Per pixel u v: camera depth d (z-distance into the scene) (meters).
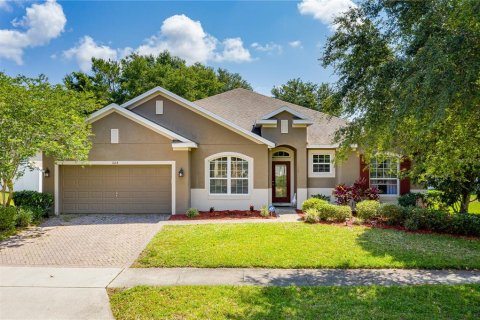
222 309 5.95
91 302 6.39
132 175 16.34
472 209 18.59
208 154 17.14
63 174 16.22
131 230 12.54
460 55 5.75
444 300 6.32
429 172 11.29
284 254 9.32
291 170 19.56
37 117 12.93
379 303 6.18
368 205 14.05
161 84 37.69
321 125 20.34
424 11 6.44
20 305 6.27
